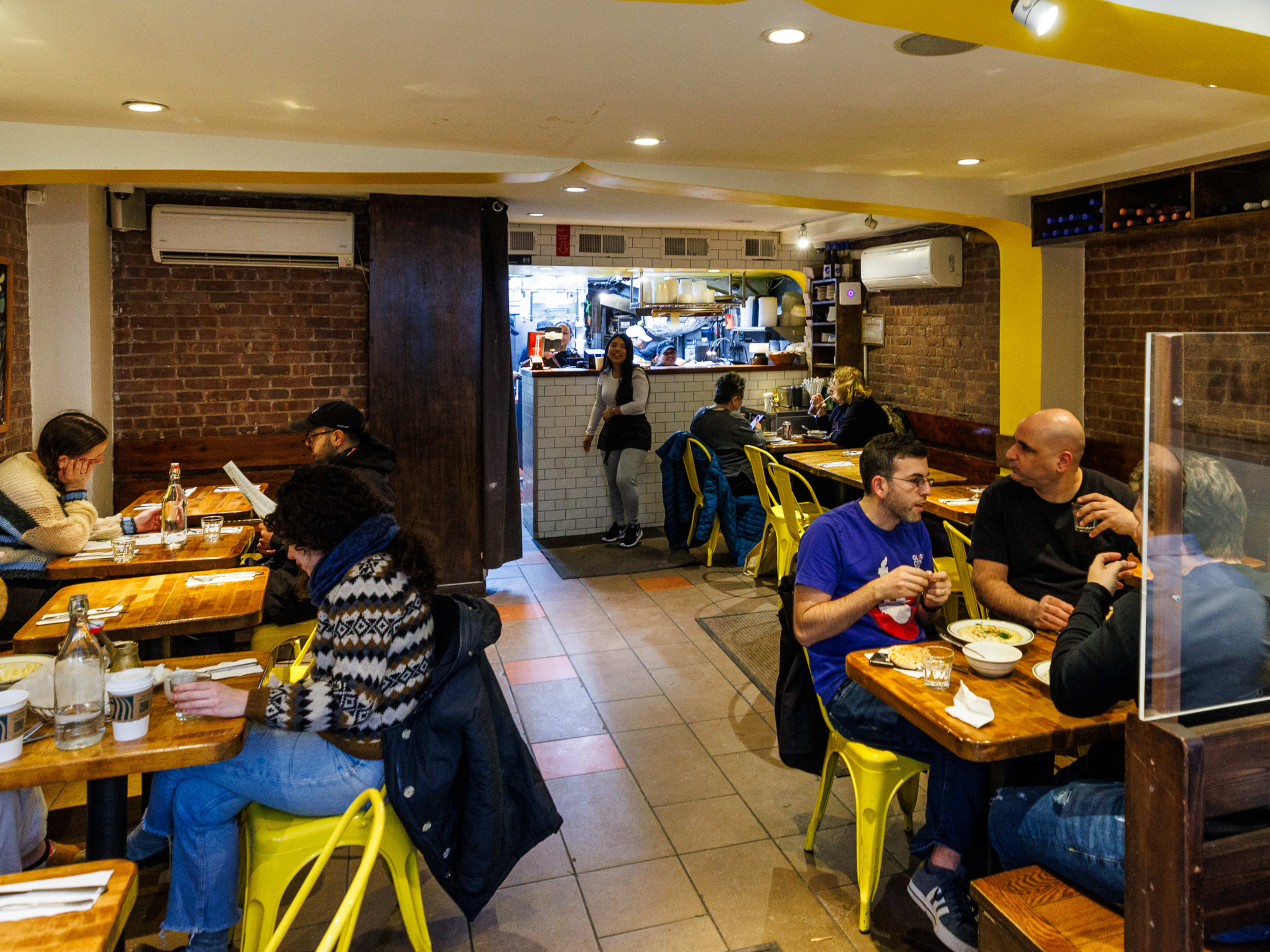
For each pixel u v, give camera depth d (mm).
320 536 2172
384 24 2535
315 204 5887
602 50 2793
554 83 3146
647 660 4793
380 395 5699
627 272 9508
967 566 3895
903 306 7574
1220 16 2295
